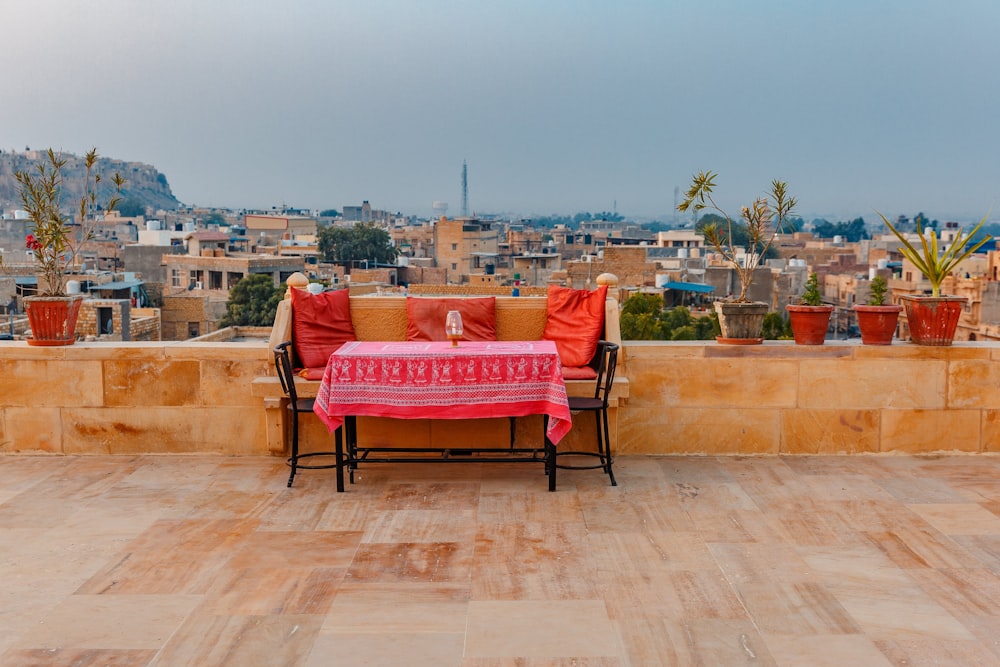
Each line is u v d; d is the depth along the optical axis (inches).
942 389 230.2
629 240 5172.2
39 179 235.1
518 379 196.7
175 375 232.5
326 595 147.7
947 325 228.7
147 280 2536.9
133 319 1715.1
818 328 231.0
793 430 231.8
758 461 227.6
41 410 233.8
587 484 208.7
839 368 229.8
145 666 124.3
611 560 162.7
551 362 196.9
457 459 205.3
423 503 195.5
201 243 3129.9
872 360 229.6
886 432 231.6
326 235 3695.9
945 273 230.7
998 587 150.3
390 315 239.6
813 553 165.8
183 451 234.8
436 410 196.1
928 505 192.9
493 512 189.3
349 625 136.8
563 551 167.2
